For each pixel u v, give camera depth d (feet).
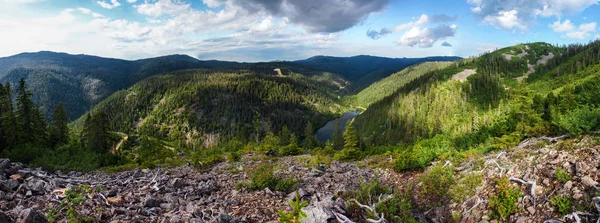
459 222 34.37
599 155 31.99
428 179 45.29
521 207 30.83
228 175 66.23
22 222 24.40
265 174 52.70
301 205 24.16
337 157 116.26
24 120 140.67
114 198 36.58
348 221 32.30
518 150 50.31
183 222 29.48
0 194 33.47
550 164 34.88
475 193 37.99
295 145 145.28
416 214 37.50
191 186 51.57
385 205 37.22
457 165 56.39
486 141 71.82
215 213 34.65
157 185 50.03
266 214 36.22
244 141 472.03
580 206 26.50
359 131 490.49
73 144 180.24
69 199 29.94
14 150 88.58
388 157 92.99
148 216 32.01
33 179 44.60
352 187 46.52
